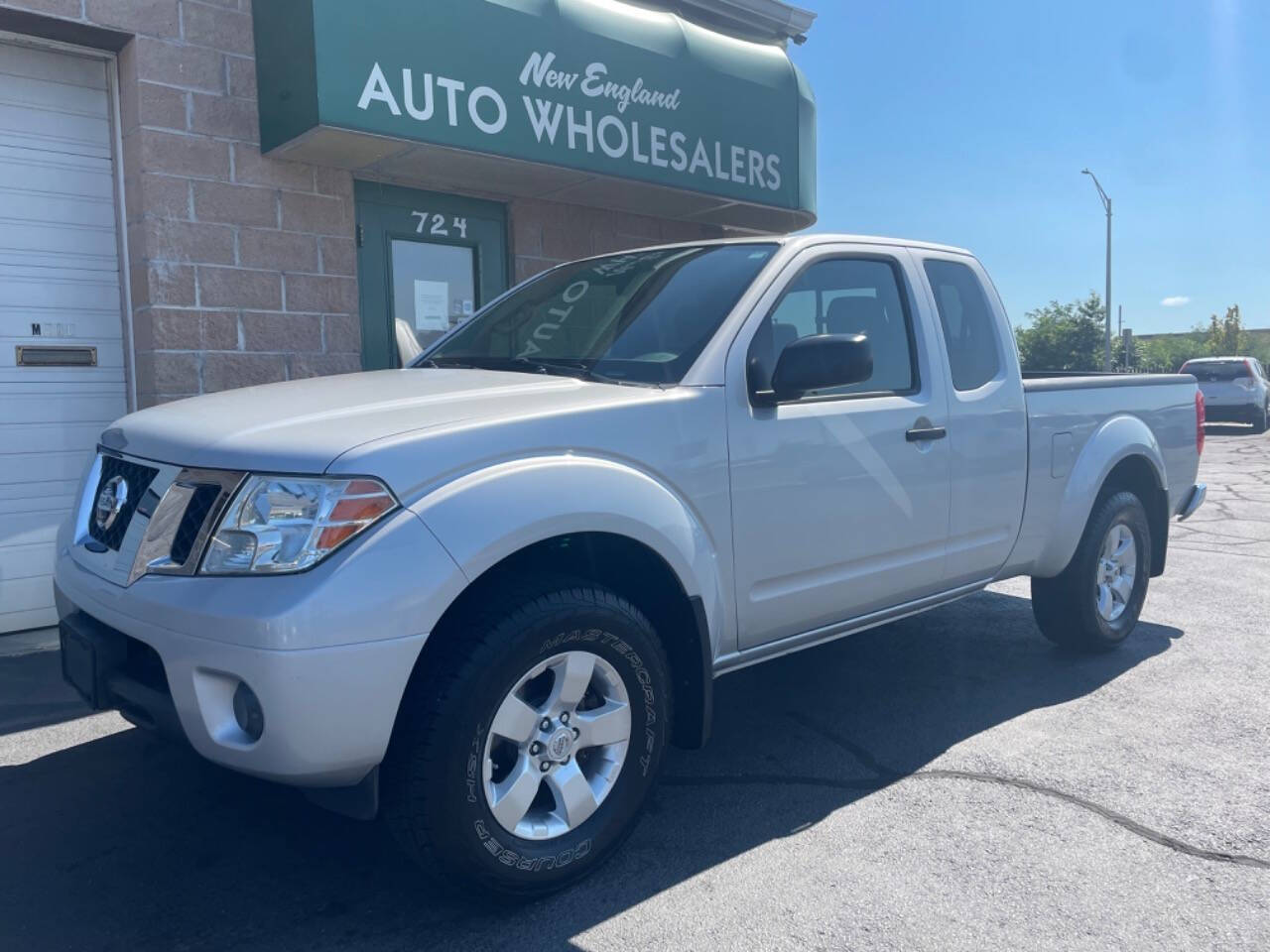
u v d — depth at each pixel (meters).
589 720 2.96
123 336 6.06
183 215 5.93
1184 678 4.87
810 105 8.59
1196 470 5.89
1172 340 69.56
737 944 2.69
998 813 3.44
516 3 6.45
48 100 5.73
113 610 2.78
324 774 2.50
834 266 3.94
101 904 2.89
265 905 2.89
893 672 5.00
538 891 2.87
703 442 3.26
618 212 8.36
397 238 7.06
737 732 4.23
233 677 2.47
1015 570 4.68
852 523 3.74
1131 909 2.84
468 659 2.65
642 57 7.16
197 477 2.72
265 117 6.12
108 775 3.77
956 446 4.17
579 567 3.17
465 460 2.73
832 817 3.43
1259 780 3.68
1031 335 50.75
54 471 5.83
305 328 6.49
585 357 3.62
